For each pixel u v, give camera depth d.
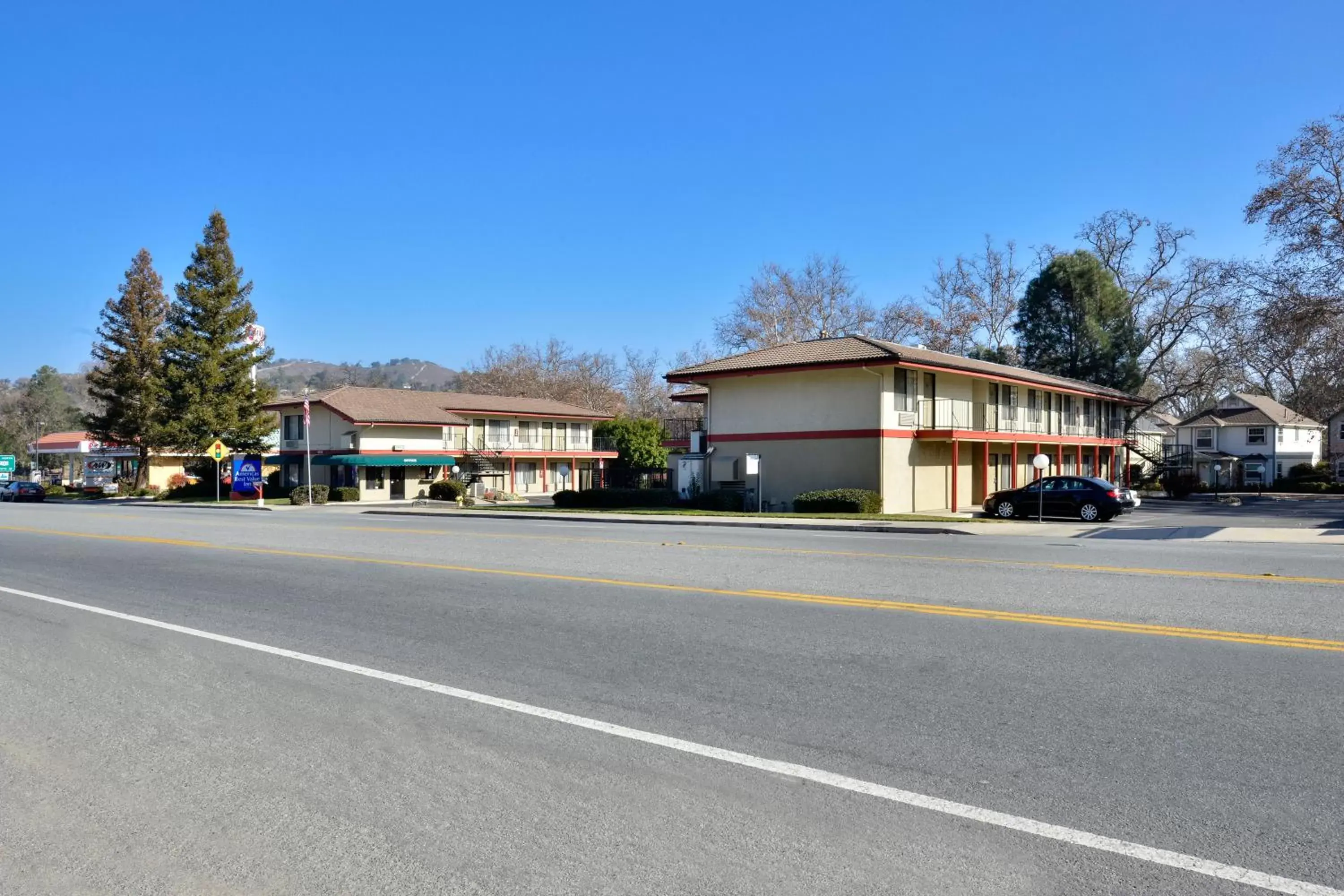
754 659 7.82
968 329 61.94
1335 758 5.13
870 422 31.89
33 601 11.85
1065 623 8.95
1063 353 58.84
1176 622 8.88
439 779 5.11
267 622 10.03
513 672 7.53
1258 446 64.19
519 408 58.53
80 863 4.22
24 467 104.19
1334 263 37.78
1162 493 51.66
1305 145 37.69
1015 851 4.09
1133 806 4.54
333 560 15.98
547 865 4.04
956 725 5.87
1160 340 58.78
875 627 9.02
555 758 5.43
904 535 21.44
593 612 10.21
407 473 52.16
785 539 19.56
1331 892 3.68
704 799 4.74
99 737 6.05
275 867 4.11
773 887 3.79
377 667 7.81
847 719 6.07
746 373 33.53
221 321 54.28
